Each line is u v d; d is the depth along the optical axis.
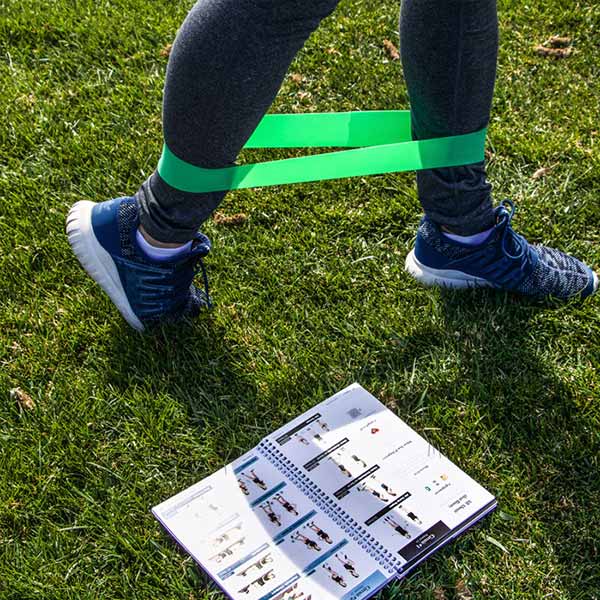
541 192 2.44
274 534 1.67
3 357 2.02
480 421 1.88
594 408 1.91
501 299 2.14
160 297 1.99
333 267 2.23
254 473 1.78
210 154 1.64
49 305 2.13
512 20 3.05
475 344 2.04
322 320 2.10
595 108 2.72
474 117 1.79
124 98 2.73
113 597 1.61
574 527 1.70
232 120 1.59
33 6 3.09
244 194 2.42
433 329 2.07
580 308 2.13
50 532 1.69
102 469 1.80
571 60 2.90
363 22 3.03
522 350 2.03
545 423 1.87
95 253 1.94
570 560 1.66
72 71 2.86
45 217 2.35
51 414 1.89
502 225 2.04
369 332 2.06
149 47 2.93
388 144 1.82
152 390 1.94
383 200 2.42
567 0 3.13
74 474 1.80
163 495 1.76
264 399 1.93
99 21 3.02
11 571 1.63
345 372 1.99
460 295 2.15
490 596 1.61
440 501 1.72
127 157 2.53
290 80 2.79
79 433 1.85
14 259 2.23
